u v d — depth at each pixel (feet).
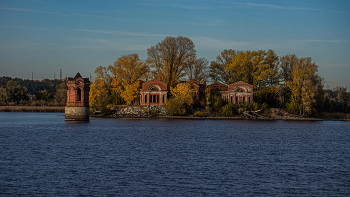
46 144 170.60
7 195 89.61
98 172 112.98
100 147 161.99
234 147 167.84
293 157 144.05
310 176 111.86
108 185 98.99
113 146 165.17
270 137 210.38
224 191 95.30
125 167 120.26
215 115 361.71
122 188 96.48
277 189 97.81
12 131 230.27
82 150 153.28
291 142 190.29
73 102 302.66
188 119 342.44
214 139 195.31
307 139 204.95
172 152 150.30
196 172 114.52
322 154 152.76
